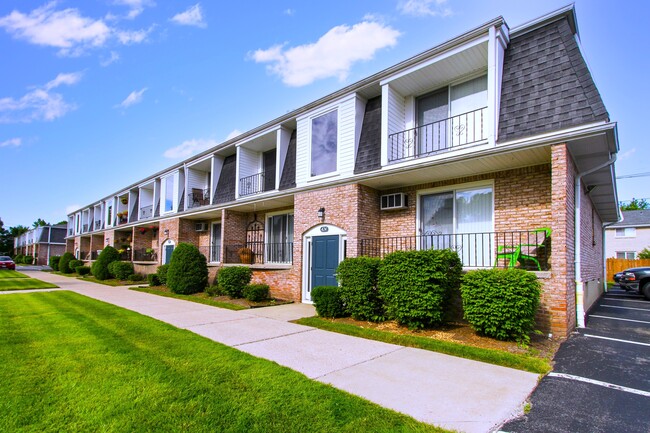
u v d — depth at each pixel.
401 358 5.32
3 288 15.43
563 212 6.45
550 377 4.51
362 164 10.14
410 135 9.95
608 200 11.74
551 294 6.49
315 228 11.11
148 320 7.85
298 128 12.32
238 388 3.94
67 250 41.84
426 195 9.80
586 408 3.62
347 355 5.45
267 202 13.46
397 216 10.20
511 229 8.05
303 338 6.53
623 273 14.66
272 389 3.92
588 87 6.57
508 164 7.88
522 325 5.99
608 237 30.75
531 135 6.96
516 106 7.41
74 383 4.02
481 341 6.14
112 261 22.12
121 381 4.09
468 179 8.88
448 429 3.14
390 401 3.73
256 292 11.05
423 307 6.84
